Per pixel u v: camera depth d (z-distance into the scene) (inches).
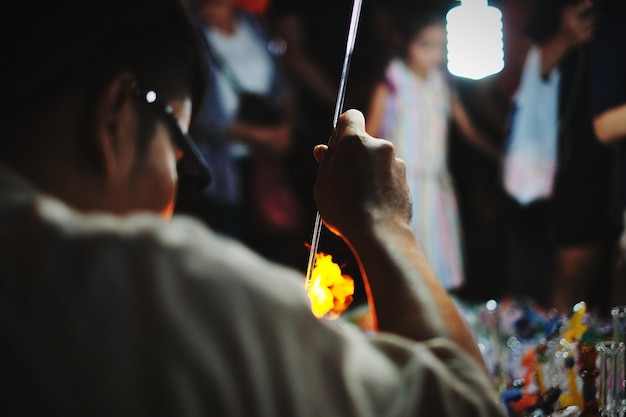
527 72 119.3
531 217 125.6
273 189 129.0
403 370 24.1
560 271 116.1
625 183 95.7
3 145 25.1
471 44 75.5
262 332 22.0
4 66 25.5
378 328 28.0
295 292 23.0
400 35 126.4
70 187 25.2
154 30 27.4
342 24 153.0
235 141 120.3
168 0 28.3
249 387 21.3
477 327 63.0
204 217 118.3
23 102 25.2
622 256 90.0
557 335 52.2
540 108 116.8
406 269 28.6
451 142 157.2
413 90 126.6
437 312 27.4
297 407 21.7
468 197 159.3
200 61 29.2
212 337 21.6
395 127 126.3
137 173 26.5
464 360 25.4
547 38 117.4
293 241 133.0
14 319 21.2
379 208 30.5
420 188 127.0
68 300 21.4
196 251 22.5
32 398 20.8
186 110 28.9
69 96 25.4
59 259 21.8
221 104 118.0
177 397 20.8
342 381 22.7
